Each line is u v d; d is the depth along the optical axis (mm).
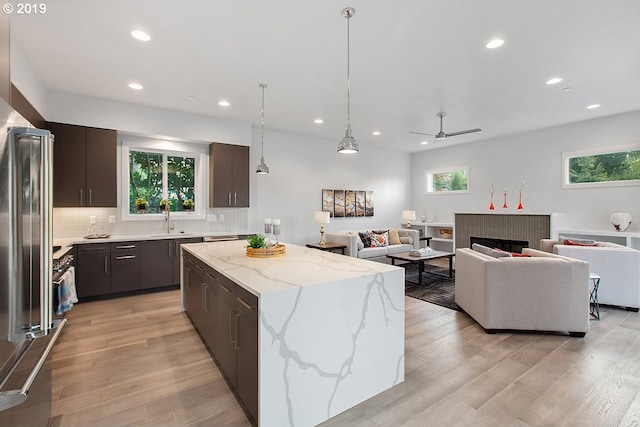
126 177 4848
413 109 4879
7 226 1395
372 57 3184
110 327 3346
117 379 2342
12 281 1415
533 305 3125
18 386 1417
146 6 2367
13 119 1450
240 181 5578
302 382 1816
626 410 1969
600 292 3941
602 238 5441
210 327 2639
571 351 2777
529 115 5223
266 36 2795
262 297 1665
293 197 6664
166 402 2070
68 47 2980
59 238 4309
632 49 3020
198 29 2682
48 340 1675
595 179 5582
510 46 2969
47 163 1537
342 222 7457
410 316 3693
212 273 2557
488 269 3168
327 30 2699
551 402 2051
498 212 6789
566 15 2482
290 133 6582
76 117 4215
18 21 2549
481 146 7188
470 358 2650
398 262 6797
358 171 7727
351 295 2025
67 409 1989
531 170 6336
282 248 2920
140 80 3760
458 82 3828
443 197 8000
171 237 4773
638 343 2941
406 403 2057
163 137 4961
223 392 2184
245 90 4078
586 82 3830
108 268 4289
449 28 2670
